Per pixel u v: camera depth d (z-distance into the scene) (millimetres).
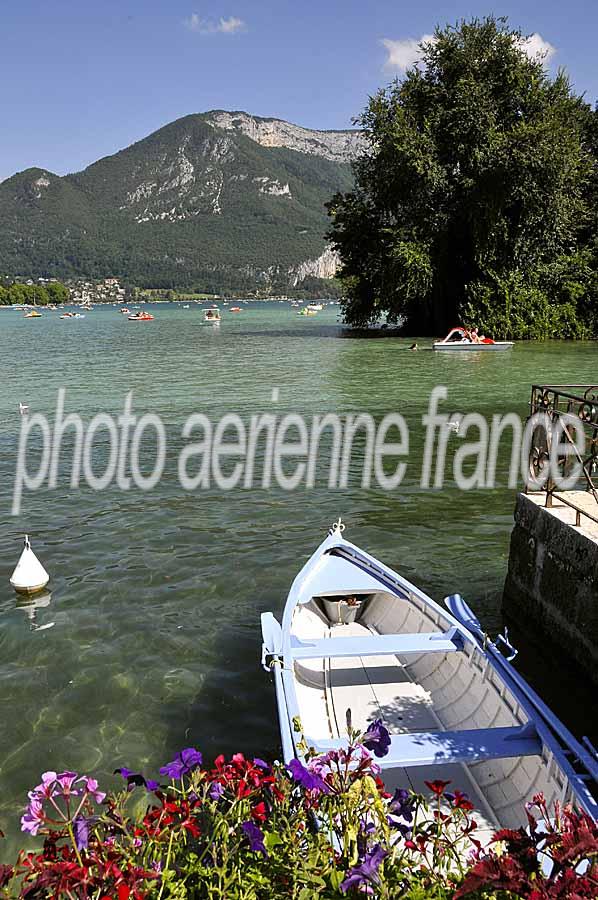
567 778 4504
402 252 43125
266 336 54719
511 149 40344
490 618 8297
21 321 100125
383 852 2449
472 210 42031
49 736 6211
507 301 43594
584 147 48844
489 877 2270
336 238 50312
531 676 7113
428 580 9375
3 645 7703
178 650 7633
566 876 2244
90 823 2555
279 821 2832
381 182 45156
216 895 2613
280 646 6473
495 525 11438
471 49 43469
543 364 32375
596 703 6688
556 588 7441
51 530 11305
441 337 47219
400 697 6504
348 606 7719
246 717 6496
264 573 9625
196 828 2836
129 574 9578
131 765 5840
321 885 2506
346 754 3041
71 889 2334
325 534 11109
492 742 4953
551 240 43312
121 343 51688
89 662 7375
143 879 2500
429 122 43219
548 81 43906
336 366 32938
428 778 5355
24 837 5102
